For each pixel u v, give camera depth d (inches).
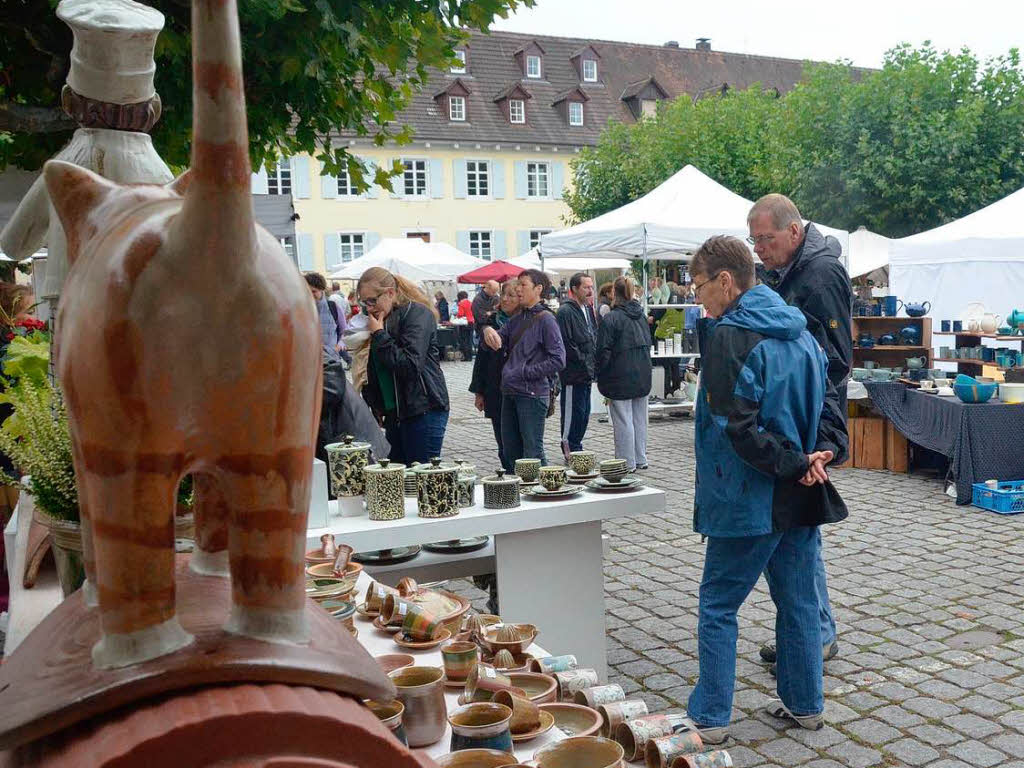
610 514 143.8
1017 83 761.6
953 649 172.4
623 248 418.9
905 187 761.6
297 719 29.8
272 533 32.1
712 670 130.8
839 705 148.8
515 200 1536.7
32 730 29.4
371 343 215.9
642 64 1763.0
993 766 129.0
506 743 59.5
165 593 31.2
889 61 799.1
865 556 235.5
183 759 28.4
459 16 179.2
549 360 261.1
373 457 142.0
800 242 151.9
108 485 30.1
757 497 122.9
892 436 350.9
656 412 487.5
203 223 28.7
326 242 1403.8
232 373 29.9
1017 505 279.9
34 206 68.9
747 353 119.6
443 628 85.0
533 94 1599.4
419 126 1476.4
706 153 1063.0
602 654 146.9
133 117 62.6
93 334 29.1
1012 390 299.7
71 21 58.6
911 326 390.0
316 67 151.3
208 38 27.9
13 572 94.0
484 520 133.9
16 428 89.3
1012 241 391.9
